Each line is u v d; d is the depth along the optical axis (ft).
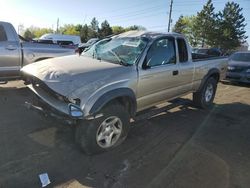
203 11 180.86
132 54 13.97
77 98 10.80
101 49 15.40
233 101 23.95
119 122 12.59
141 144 13.56
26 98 20.56
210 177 10.83
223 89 29.96
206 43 183.83
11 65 21.79
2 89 23.26
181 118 18.11
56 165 11.10
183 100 20.38
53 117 11.61
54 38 76.28
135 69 13.25
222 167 11.68
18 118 16.08
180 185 10.19
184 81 17.37
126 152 12.61
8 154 11.74
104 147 12.25
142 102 14.21
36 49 23.12
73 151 12.37
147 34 15.29
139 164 11.59
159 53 14.90
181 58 16.93
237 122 17.89
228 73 33.19
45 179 10.09
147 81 13.91
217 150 13.35
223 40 177.88
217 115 19.30
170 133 15.25
